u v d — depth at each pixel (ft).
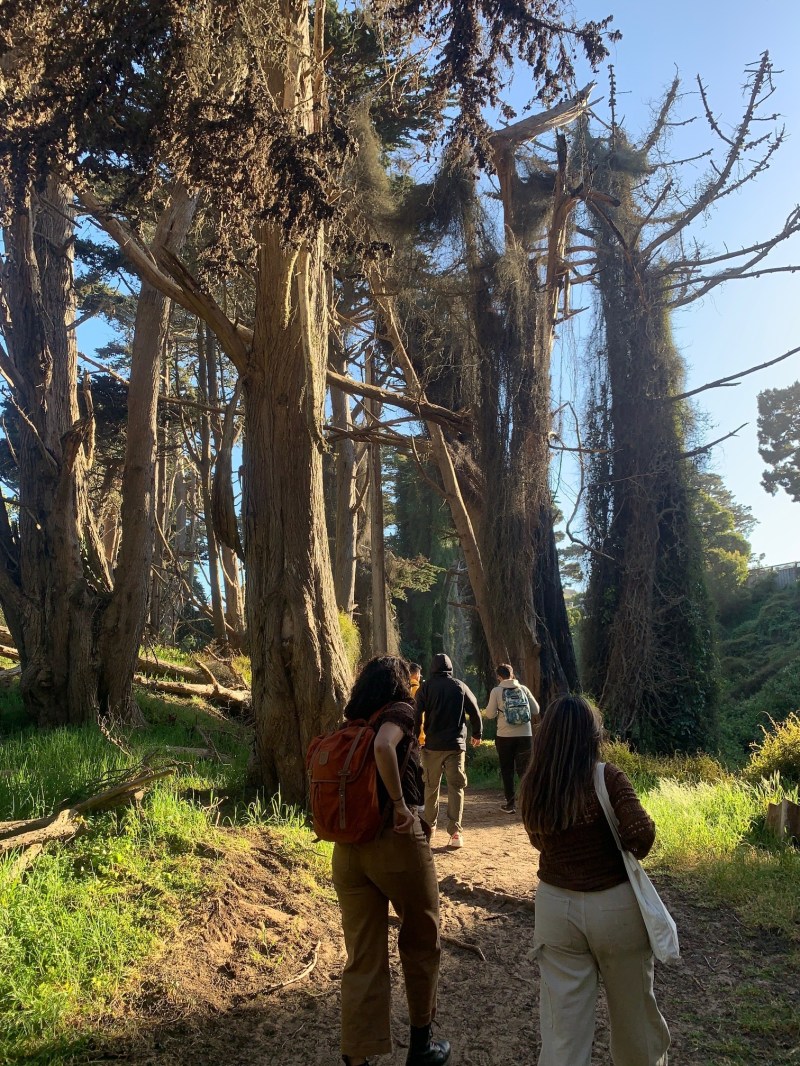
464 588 83.66
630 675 64.28
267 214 24.45
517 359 59.47
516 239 61.57
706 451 65.92
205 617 104.88
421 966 11.96
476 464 63.57
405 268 55.93
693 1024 14.02
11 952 13.84
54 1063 11.68
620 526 68.18
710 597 68.80
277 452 27.53
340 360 71.51
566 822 10.25
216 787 26.32
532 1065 12.78
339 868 12.01
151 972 14.60
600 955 10.11
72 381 46.34
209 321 28.50
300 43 28.68
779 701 102.99
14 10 25.52
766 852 22.62
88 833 19.36
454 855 24.95
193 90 24.76
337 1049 12.98
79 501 45.09
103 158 26.53
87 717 41.81
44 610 42.55
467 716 27.14
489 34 27.17
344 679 26.76
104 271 62.95
